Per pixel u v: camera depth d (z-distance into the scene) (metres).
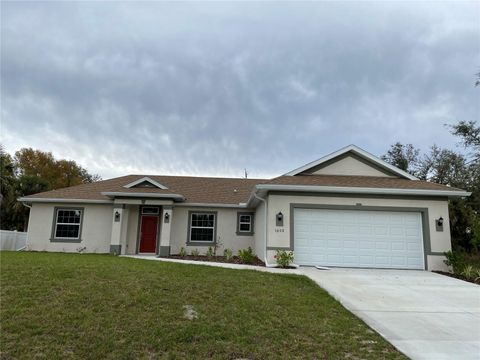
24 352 4.14
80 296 6.29
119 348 4.36
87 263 10.07
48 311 5.47
